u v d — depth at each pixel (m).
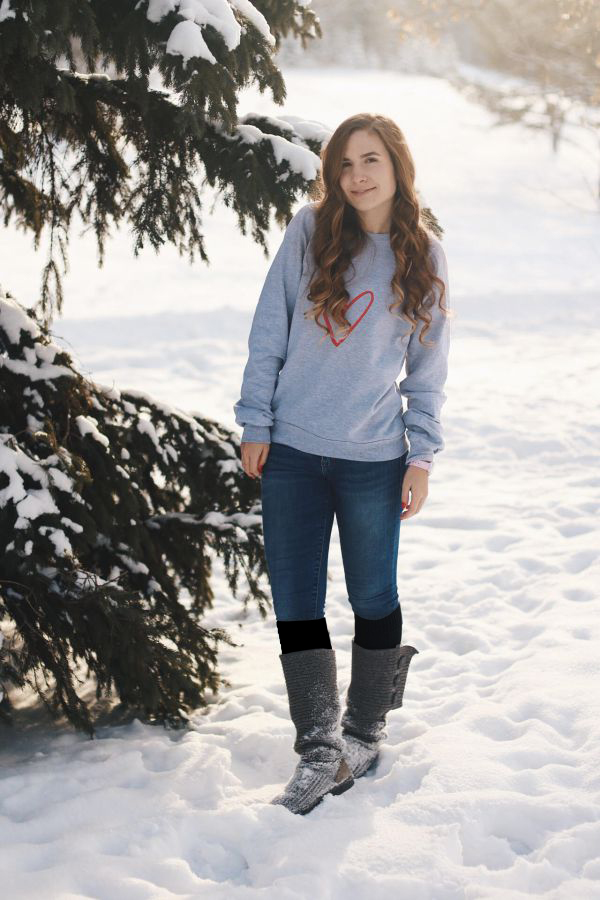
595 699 3.36
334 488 2.86
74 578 3.04
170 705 3.37
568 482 6.93
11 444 3.00
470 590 4.84
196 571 3.77
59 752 3.22
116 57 2.95
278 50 3.37
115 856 2.53
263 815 2.71
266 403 2.84
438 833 2.61
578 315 15.19
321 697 2.83
